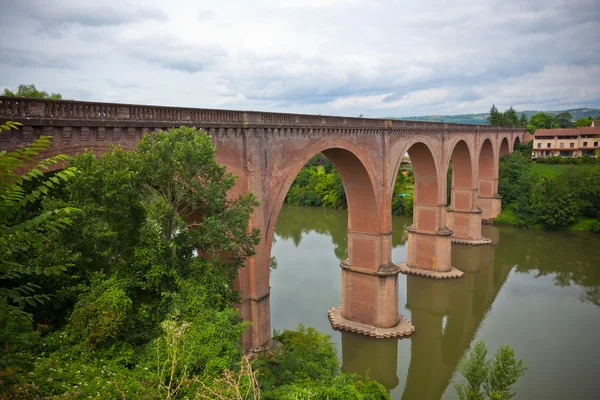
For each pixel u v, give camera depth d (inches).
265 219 1052.5
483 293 1927.9
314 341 1056.2
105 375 556.7
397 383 1316.4
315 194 4252.0
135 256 668.7
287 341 1080.2
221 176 762.2
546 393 1197.1
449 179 3319.4
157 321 672.4
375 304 1521.9
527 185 3149.6
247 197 806.5
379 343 1471.5
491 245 2628.0
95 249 665.6
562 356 1392.7
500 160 3508.9
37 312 716.0
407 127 1659.7
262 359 940.6
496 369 1002.7
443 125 2017.7
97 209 629.6
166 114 820.6
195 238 740.0
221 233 728.3
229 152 948.6
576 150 4074.8
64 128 661.3
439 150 2001.7
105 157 653.9
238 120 968.3
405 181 4065.0
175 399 540.1
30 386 470.3
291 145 1123.9
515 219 3073.3
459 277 2070.6
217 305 709.9
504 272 2201.0
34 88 1632.6
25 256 671.8
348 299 1582.2
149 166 682.2
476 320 1673.2
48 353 584.1
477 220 2632.9
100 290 641.6
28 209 733.3
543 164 3683.6
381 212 1523.1
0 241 399.5
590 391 1203.9
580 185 2938.0
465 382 1286.9
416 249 2138.3
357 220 1535.4
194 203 742.5
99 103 706.2
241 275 1004.6
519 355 1402.6
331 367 949.2
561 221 2906.0
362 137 1400.1
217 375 575.8
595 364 1342.3
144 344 653.9
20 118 601.6
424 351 1471.5
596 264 2297.0
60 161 663.8
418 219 2107.5
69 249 639.1
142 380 564.7
